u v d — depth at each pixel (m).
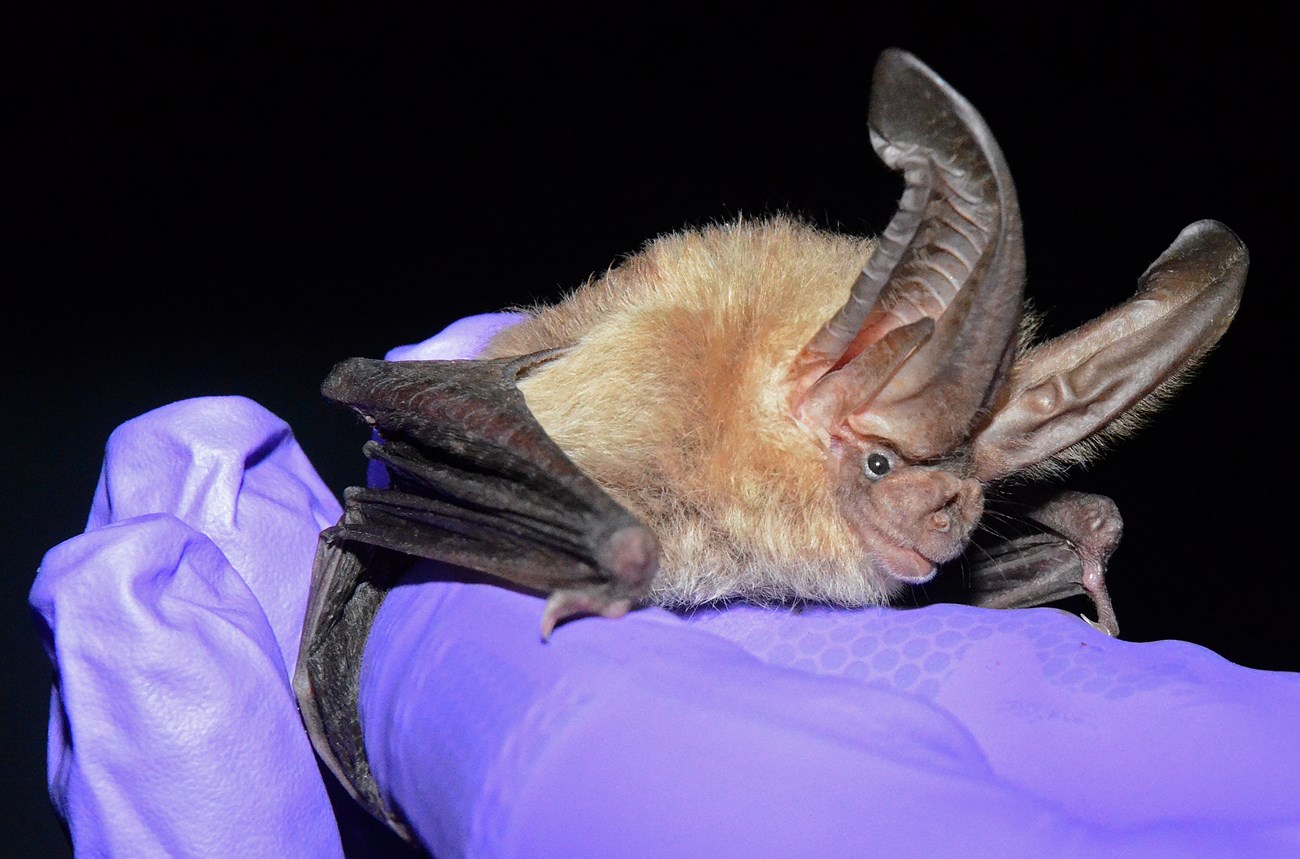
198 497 0.21
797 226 0.22
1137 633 0.39
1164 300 0.20
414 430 0.20
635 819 0.17
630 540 0.18
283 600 0.21
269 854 0.20
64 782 0.20
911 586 0.22
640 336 0.21
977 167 0.18
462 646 0.19
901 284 0.19
